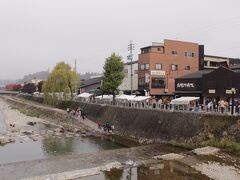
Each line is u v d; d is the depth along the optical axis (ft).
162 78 221.87
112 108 191.31
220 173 83.20
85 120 205.36
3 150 128.16
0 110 329.93
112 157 102.99
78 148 132.46
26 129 182.50
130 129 160.97
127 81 248.32
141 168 90.68
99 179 81.41
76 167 90.58
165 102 164.35
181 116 133.39
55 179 80.12
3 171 85.97
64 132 171.22
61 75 277.44
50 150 128.67
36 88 569.23
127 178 81.92
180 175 83.15
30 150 128.47
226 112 123.03
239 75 144.97
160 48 224.53
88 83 324.19
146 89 218.38
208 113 123.44
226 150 106.22
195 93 172.76
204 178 79.87
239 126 108.78
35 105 332.39
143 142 143.95
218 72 154.92
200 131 121.29
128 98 192.44
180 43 231.50
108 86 209.15
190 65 235.61
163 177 81.92
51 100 290.97
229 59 267.39
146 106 172.55
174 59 228.02
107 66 211.82
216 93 155.33
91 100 245.24
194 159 97.66
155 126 145.07
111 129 170.71
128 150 114.32
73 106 261.24
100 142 145.18
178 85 183.83
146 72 222.07
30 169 88.07
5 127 191.72
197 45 240.32
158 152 112.06
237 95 145.07
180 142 126.00
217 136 114.42
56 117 235.61
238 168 87.30
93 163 95.25
